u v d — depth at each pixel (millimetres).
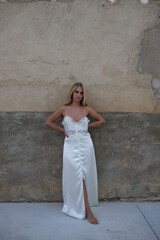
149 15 3686
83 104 3568
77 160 3357
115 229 2936
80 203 3236
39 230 2891
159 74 3754
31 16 3631
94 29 3678
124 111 3770
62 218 3219
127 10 3678
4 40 3643
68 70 3701
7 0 3605
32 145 3729
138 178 3811
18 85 3689
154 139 3797
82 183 3283
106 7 3664
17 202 3754
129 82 3746
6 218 3199
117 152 3787
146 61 3736
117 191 3816
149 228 2969
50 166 3752
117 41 3701
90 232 2859
